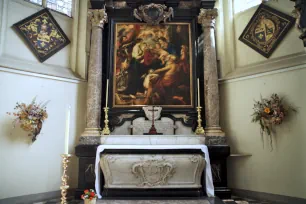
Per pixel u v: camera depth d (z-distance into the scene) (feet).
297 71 18.08
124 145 19.03
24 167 18.81
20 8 20.65
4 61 18.66
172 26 23.76
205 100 21.88
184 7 24.16
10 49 19.60
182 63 23.16
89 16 22.62
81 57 23.18
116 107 22.41
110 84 22.70
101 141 20.31
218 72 23.08
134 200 17.22
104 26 23.75
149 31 23.71
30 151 19.21
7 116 18.40
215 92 21.58
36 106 19.21
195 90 22.63
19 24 20.18
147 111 21.91
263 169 19.39
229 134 21.76
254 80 20.58
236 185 20.89
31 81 19.79
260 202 18.49
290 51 19.16
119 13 23.88
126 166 18.29
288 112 18.30
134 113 22.33
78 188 19.94
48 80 20.71
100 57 22.34
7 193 17.90
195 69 22.93
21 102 19.11
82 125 22.17
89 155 20.01
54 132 20.57
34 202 18.63
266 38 20.71
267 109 18.34
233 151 21.27
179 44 23.48
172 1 23.86
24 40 20.38
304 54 17.90
